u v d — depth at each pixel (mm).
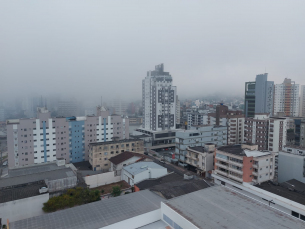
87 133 96500
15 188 51219
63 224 34250
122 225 34938
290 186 58875
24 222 34812
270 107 191125
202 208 34562
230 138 117312
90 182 67375
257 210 33719
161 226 36000
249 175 62500
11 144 82812
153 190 49469
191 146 94688
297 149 72188
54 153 90125
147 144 127625
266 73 189750
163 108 145500
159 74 157750
